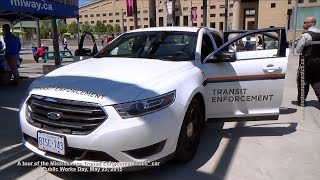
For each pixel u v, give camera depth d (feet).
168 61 14.30
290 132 17.43
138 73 12.21
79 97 10.52
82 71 12.60
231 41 15.52
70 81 11.53
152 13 40.91
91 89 10.84
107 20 334.03
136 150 10.61
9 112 21.09
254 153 14.52
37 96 11.28
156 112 10.88
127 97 10.58
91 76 11.88
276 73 15.44
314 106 23.26
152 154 11.02
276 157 14.11
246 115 15.81
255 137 16.62
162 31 16.89
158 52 15.35
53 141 10.73
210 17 278.87
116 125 10.25
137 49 15.87
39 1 28.19
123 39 17.07
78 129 10.45
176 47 15.57
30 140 11.76
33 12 27.55
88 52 18.56
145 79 11.69
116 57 15.31
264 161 13.70
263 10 196.85
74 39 205.67
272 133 17.26
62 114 10.66
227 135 16.90
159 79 11.91
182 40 15.98
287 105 23.59
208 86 15.07
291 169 12.98
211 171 12.70
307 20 21.61
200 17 270.26
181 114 11.75
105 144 10.23
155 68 12.99
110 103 10.36
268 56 15.81
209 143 15.69
